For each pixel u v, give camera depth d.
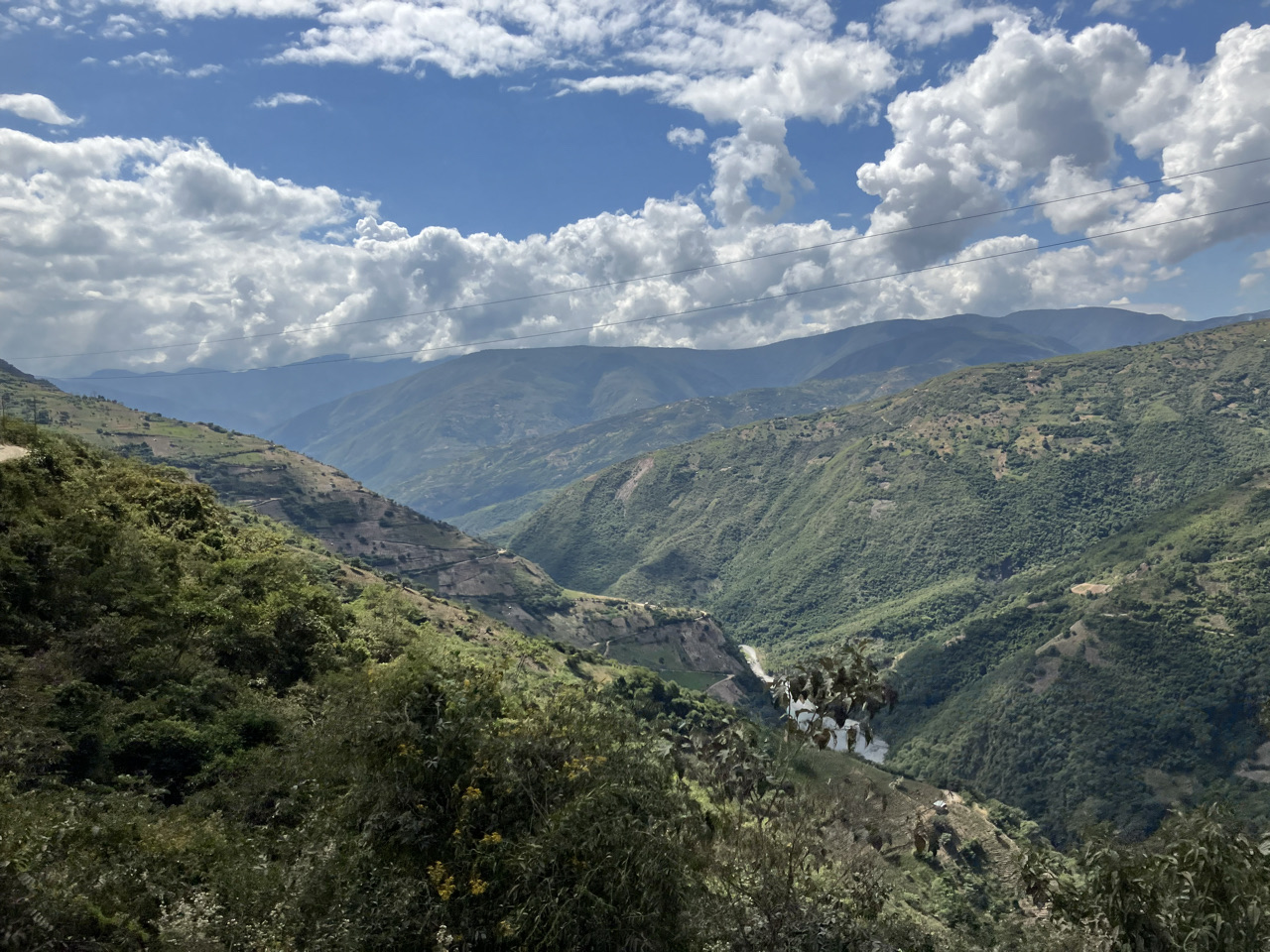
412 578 187.12
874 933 11.78
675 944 10.65
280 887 10.80
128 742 16.59
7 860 9.51
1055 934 10.77
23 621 19.33
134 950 9.41
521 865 10.52
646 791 11.77
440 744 11.91
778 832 12.23
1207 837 9.45
